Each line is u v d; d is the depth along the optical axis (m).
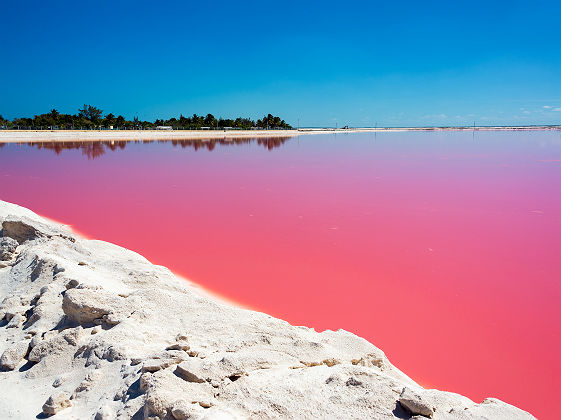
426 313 9.39
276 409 4.55
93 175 32.34
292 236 15.40
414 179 30.66
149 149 60.75
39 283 8.16
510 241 14.72
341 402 4.82
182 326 6.78
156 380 4.60
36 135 73.88
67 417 4.65
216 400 4.59
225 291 10.44
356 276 11.52
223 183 29.00
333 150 63.81
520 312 9.43
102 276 8.82
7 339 6.61
